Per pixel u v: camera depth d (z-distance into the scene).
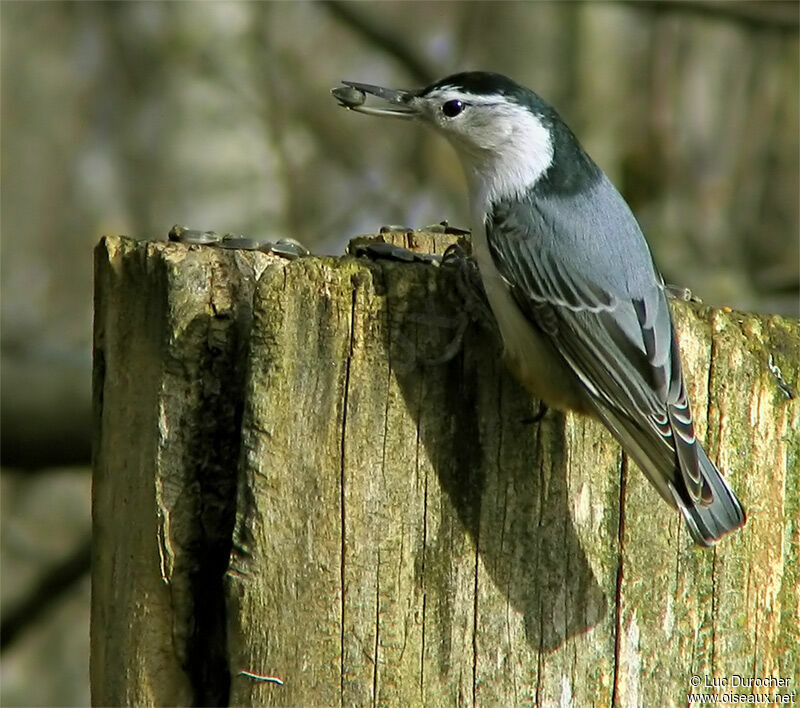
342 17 20.47
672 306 8.88
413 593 8.20
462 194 20.12
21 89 24.41
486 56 20.72
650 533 8.59
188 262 8.37
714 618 8.70
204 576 8.42
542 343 8.93
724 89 21.42
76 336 22.31
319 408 8.05
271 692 8.03
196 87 19.98
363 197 20.23
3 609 16.33
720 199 20.91
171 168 19.91
